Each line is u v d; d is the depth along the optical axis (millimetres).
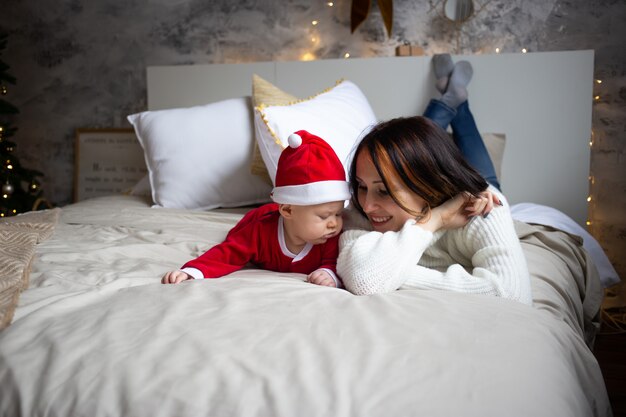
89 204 2234
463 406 604
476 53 2771
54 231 1649
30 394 682
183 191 2174
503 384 645
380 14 2830
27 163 3365
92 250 1357
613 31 2664
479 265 1095
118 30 3154
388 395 620
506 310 871
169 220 1830
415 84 2670
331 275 1084
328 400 616
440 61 2590
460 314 829
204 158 2199
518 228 1691
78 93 3266
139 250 1388
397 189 1050
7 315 865
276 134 1843
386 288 998
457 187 1071
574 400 697
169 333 768
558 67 2557
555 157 2604
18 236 1333
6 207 2941
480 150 2439
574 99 2561
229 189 2178
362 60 2701
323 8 2885
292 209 1112
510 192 2656
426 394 621
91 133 3258
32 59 3289
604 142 2740
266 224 1213
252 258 1236
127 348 734
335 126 1934
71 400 660
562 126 2582
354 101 2148
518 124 2617
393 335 748
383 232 1146
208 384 651
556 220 2035
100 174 3266
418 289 1006
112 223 1782
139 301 898
